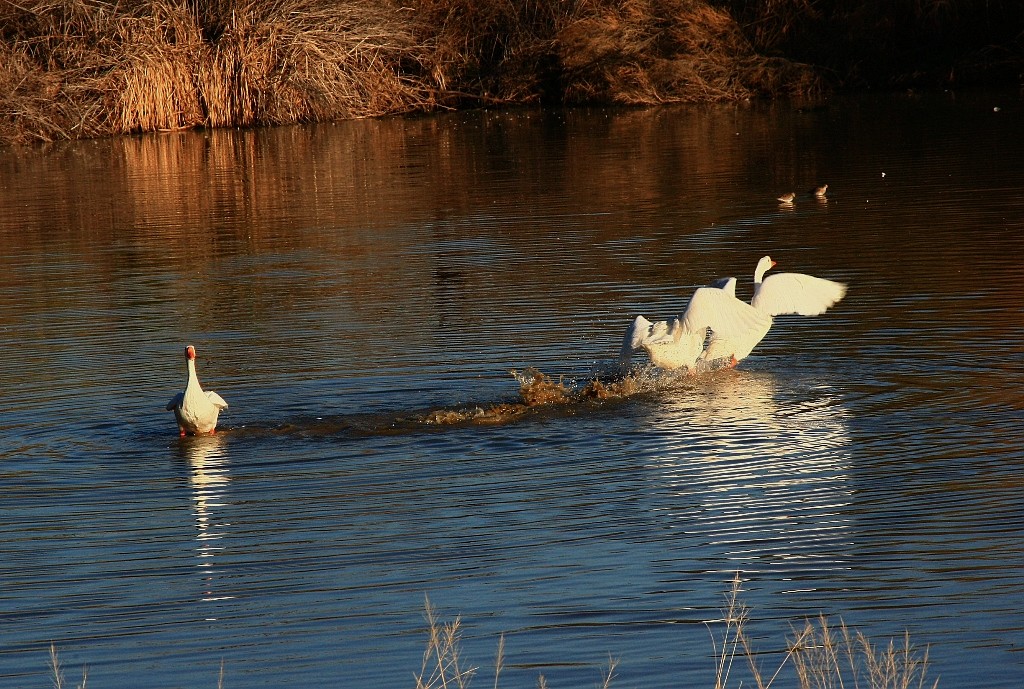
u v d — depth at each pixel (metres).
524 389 13.37
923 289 17.78
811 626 8.19
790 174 30.70
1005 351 14.59
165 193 31.62
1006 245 20.50
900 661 7.77
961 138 35.81
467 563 9.49
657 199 27.70
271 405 13.63
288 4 47.94
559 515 10.39
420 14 51.91
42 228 26.75
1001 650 7.85
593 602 8.76
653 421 12.72
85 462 12.05
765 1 52.84
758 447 11.85
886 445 11.76
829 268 19.56
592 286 19.02
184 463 11.98
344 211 27.88
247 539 10.12
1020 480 10.72
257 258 22.61
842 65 52.31
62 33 45.03
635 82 51.12
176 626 8.64
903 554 9.33
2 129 43.50
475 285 19.42
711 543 9.69
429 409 13.34
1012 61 50.00
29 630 8.66
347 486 11.25
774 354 15.00
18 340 16.84
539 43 52.41
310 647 8.27
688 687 7.57
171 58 46.22
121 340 16.69
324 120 48.62
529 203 28.00
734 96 50.69
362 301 18.59
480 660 8.01
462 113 50.72
